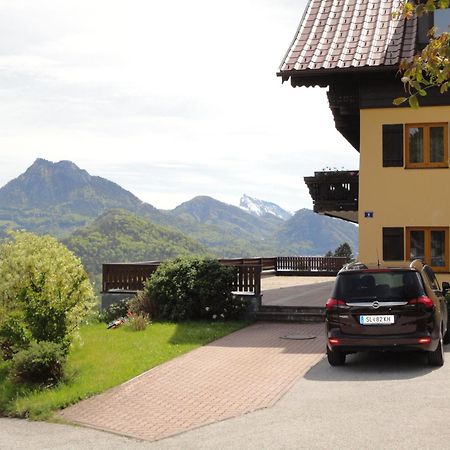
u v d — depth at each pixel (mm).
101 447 7680
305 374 10875
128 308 19219
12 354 12938
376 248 18078
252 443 7301
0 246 14758
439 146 18234
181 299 17797
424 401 8641
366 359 11984
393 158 18422
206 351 13477
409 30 19344
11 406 10047
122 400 9961
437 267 18188
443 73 7574
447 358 11672
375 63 18047
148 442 7762
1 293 13445
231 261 30094
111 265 20766
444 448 6750
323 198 22172
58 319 12789
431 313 10625
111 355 13289
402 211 18344
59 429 8688
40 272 13273
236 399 9484
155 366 12133
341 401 8898
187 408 9227
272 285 28688
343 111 19906
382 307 10625
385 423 7711
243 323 17312
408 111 18312
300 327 16578
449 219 18062
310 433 7500
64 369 11266
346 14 20641
